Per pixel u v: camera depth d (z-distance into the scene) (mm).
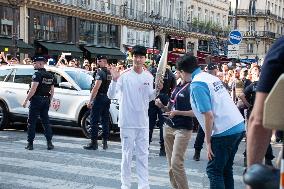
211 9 61281
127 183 5988
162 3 48812
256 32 76188
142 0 45188
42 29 32500
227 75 13914
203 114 4535
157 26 45594
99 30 39031
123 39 41938
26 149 9508
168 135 5754
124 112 5918
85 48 36594
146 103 5996
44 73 9352
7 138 10906
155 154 9555
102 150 9773
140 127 5945
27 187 6605
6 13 29359
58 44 33938
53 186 6699
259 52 75938
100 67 9586
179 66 5602
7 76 12344
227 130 4578
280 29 84875
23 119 11969
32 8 31234
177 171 5523
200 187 6930
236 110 4742
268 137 1966
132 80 5902
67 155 9039
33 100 9352
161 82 6094
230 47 17078
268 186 1596
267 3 77562
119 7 41406
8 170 7609
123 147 5973
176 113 5504
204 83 4590
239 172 8227
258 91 1941
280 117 1629
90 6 37375
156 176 7516
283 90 1615
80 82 11734
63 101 11477
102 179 7188
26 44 30031
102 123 9938
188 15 54781
